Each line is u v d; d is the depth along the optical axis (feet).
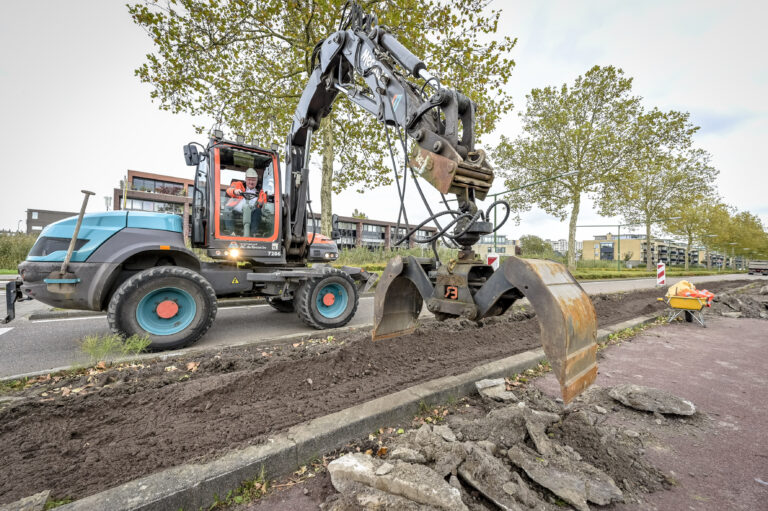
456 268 7.42
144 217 13.79
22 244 44.78
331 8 29.71
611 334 16.37
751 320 21.98
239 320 18.26
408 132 9.23
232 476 5.34
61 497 4.76
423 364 10.50
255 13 30.91
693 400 9.44
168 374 9.45
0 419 6.79
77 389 8.49
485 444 6.26
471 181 7.75
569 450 6.32
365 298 28.32
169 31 29.91
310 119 17.20
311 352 11.34
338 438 6.59
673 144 62.39
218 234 15.48
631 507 5.27
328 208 37.76
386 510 4.65
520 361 11.02
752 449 7.05
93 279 12.39
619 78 61.41
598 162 63.05
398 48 10.13
